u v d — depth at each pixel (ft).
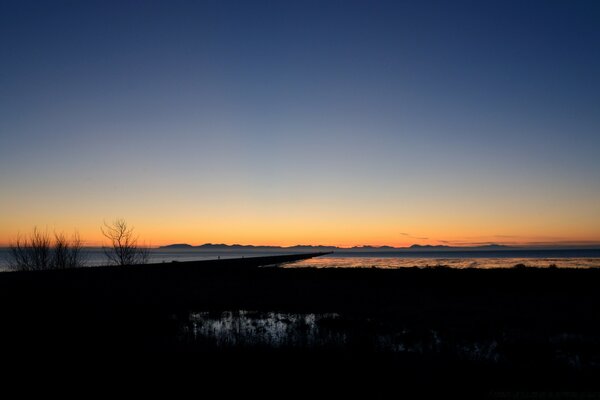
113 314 68.80
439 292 107.45
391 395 36.70
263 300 95.55
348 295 102.94
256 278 144.56
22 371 42.88
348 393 37.04
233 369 43.04
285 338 56.80
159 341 54.29
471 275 147.64
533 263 291.58
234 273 162.40
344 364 44.57
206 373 42.11
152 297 91.04
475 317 73.36
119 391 38.01
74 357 47.11
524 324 67.15
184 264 188.65
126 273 121.80
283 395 36.68
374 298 97.66
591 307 82.69
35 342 52.24
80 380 40.34
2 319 60.54
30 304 67.77
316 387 38.47
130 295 88.53
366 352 48.75
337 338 56.95
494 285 120.16
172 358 46.57
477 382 39.68
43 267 112.47
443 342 55.62
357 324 68.49
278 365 44.19
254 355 47.47
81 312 67.26
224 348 50.49
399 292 107.96
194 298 96.43
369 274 157.38
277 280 139.13
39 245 114.21
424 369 42.80
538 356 48.65
